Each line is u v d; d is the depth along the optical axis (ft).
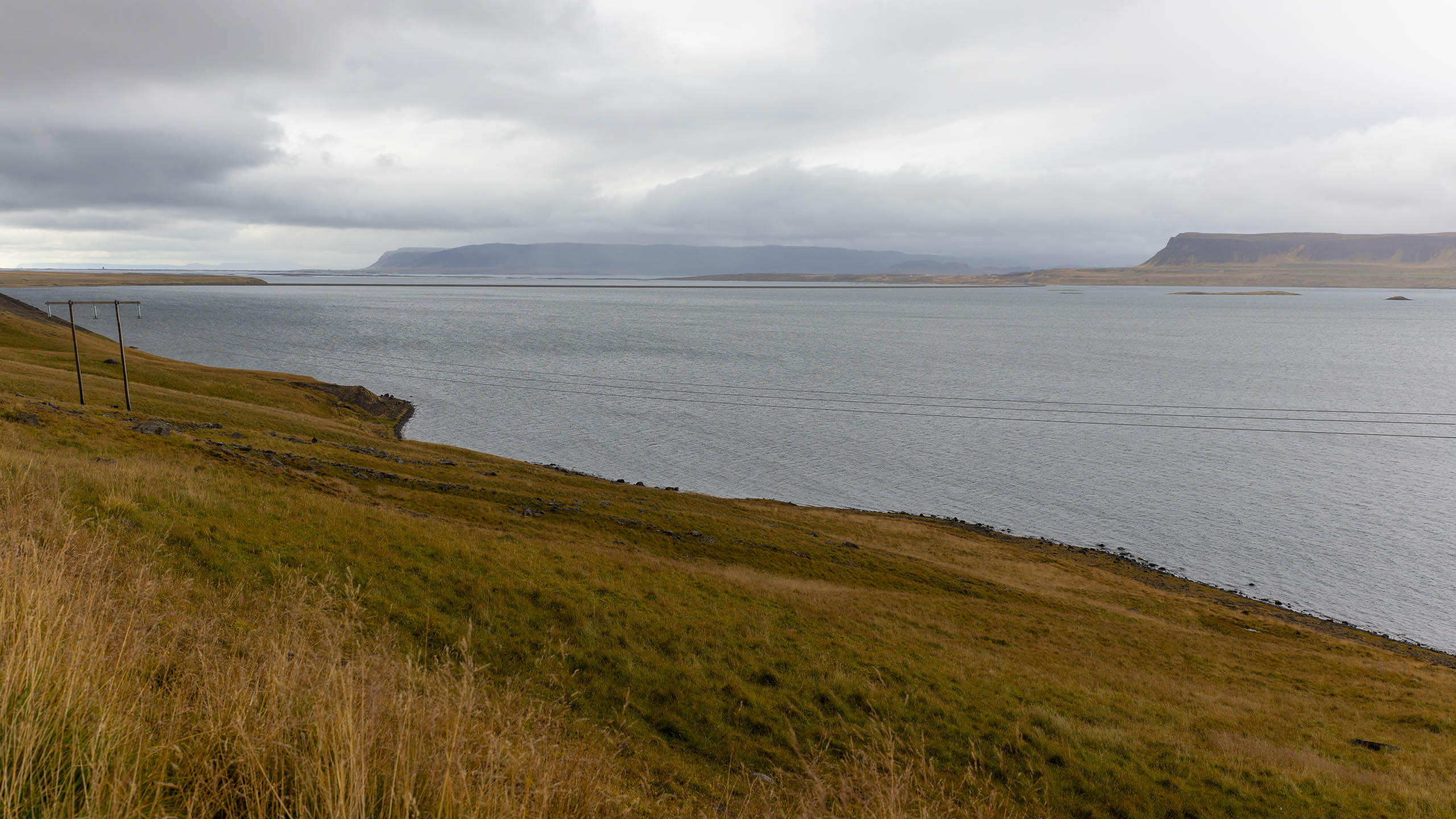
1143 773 54.85
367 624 50.03
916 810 28.86
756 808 36.22
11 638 17.15
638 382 445.37
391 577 62.34
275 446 145.38
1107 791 51.60
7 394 124.67
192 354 499.51
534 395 397.80
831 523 183.42
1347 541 209.67
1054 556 182.50
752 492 243.81
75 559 28.66
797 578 120.57
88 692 15.88
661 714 50.88
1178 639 115.55
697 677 57.36
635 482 248.32
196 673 21.77
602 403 381.60
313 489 100.83
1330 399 426.51
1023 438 326.44
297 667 20.48
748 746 48.91
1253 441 326.85
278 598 44.91
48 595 18.89
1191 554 199.82
